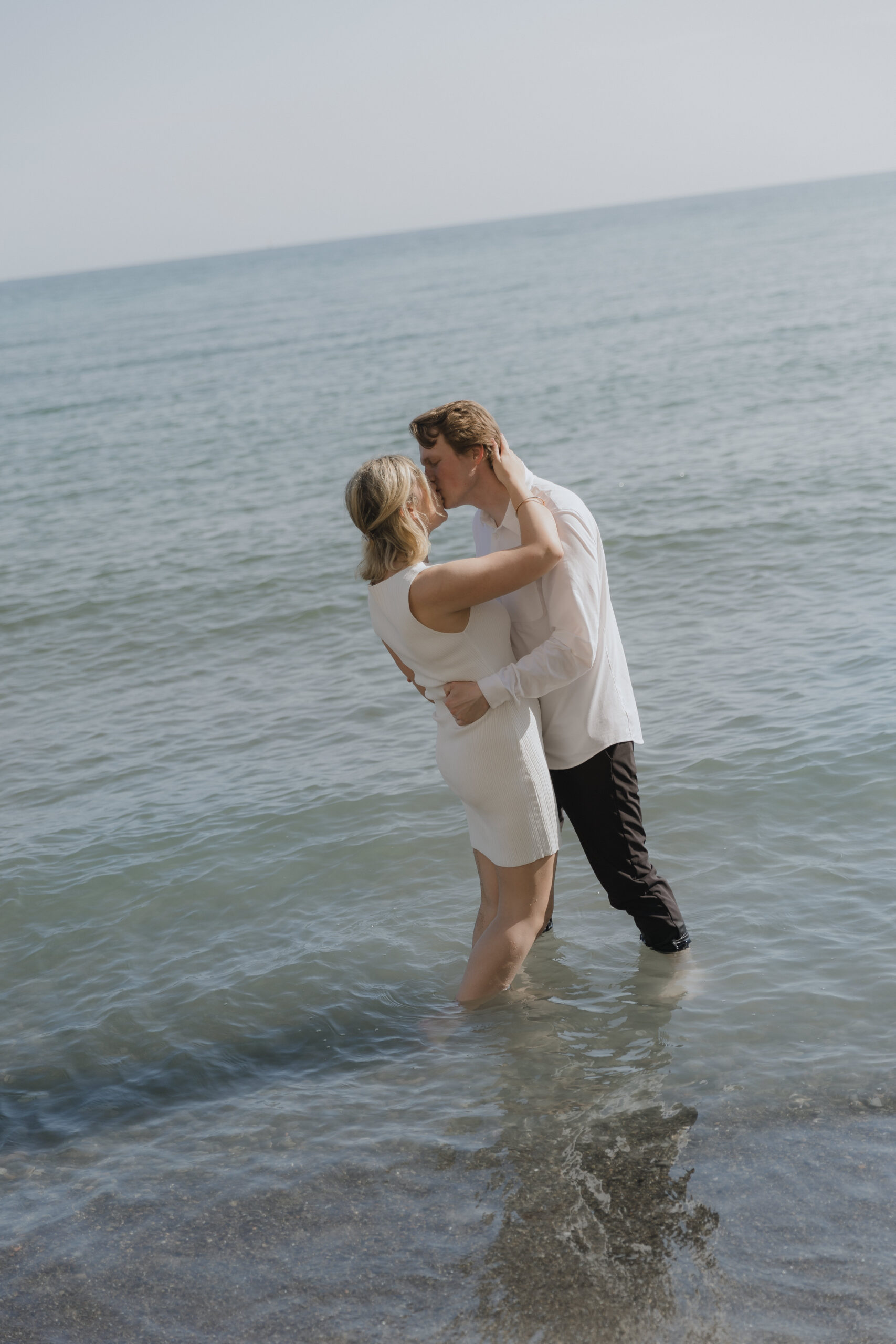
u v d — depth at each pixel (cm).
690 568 760
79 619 827
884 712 459
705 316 2936
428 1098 263
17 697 664
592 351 2494
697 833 386
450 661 280
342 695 600
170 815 459
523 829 293
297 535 1045
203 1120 264
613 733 298
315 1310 198
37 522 1277
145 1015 317
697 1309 188
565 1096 256
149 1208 231
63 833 454
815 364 1802
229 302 7831
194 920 373
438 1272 204
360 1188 230
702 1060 263
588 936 335
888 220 7231
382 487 271
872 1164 219
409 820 428
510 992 308
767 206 14825
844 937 311
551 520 274
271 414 2123
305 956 341
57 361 4366
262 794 471
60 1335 197
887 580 662
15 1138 264
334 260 16025
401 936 348
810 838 372
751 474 1035
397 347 3269
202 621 792
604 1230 210
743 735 461
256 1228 221
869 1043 261
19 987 343
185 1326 197
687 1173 223
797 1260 196
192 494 1363
